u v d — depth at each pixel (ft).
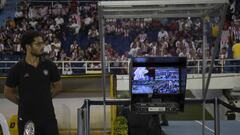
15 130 22.50
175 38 57.31
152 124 21.81
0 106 24.85
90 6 63.52
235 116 45.19
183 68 14.05
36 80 14.35
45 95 14.40
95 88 24.08
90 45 58.08
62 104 24.03
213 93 49.85
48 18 62.39
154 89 14.14
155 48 56.29
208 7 13.62
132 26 59.31
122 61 48.91
